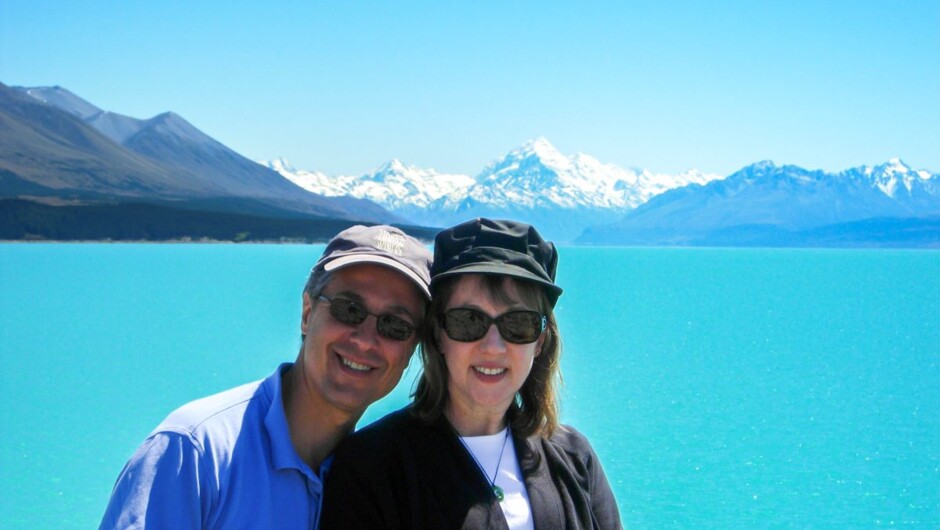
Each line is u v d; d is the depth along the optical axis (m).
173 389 15.28
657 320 27.69
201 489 2.51
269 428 2.69
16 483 9.69
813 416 13.35
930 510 8.96
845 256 144.62
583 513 2.94
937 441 11.74
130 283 41.97
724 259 114.62
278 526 2.61
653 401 14.48
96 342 21.20
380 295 2.83
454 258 2.86
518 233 2.90
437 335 2.94
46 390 15.20
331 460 2.94
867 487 9.73
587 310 31.45
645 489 9.70
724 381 16.42
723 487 9.76
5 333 22.95
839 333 24.41
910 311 31.48
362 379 2.84
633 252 177.75
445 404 2.95
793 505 9.10
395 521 2.67
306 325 2.93
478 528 2.68
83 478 9.90
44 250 94.38
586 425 12.73
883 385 16.08
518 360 2.86
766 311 31.17
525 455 2.94
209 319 25.97
